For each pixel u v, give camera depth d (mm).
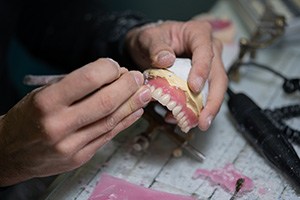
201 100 549
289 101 737
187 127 542
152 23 784
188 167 606
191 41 625
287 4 929
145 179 586
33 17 1006
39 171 508
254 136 613
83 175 590
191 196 558
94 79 426
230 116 696
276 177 583
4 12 1030
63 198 560
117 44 788
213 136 660
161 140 648
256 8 934
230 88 723
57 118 433
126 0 1614
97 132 472
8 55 1102
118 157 621
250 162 610
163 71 536
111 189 558
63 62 954
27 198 768
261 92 765
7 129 478
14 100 1057
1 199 736
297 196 552
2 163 523
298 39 885
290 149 576
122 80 457
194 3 1654
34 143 455
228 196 557
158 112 660
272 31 820
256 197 555
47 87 434
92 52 863
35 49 996
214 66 614
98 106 441
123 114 480
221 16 1002
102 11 951
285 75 804
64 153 457
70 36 927
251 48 808
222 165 607
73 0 1003
